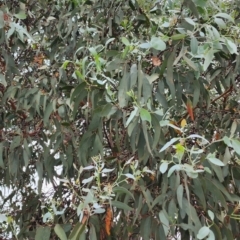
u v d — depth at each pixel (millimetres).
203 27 724
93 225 738
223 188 731
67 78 1006
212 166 725
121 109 726
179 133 798
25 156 949
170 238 857
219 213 776
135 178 699
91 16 1062
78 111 939
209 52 663
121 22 993
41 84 986
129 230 779
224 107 941
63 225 781
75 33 1040
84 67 722
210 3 791
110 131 853
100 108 718
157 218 742
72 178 997
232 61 846
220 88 926
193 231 688
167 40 716
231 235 752
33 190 1236
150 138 711
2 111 1022
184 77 783
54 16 1141
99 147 748
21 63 1092
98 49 898
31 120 1004
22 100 987
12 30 843
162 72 710
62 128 923
